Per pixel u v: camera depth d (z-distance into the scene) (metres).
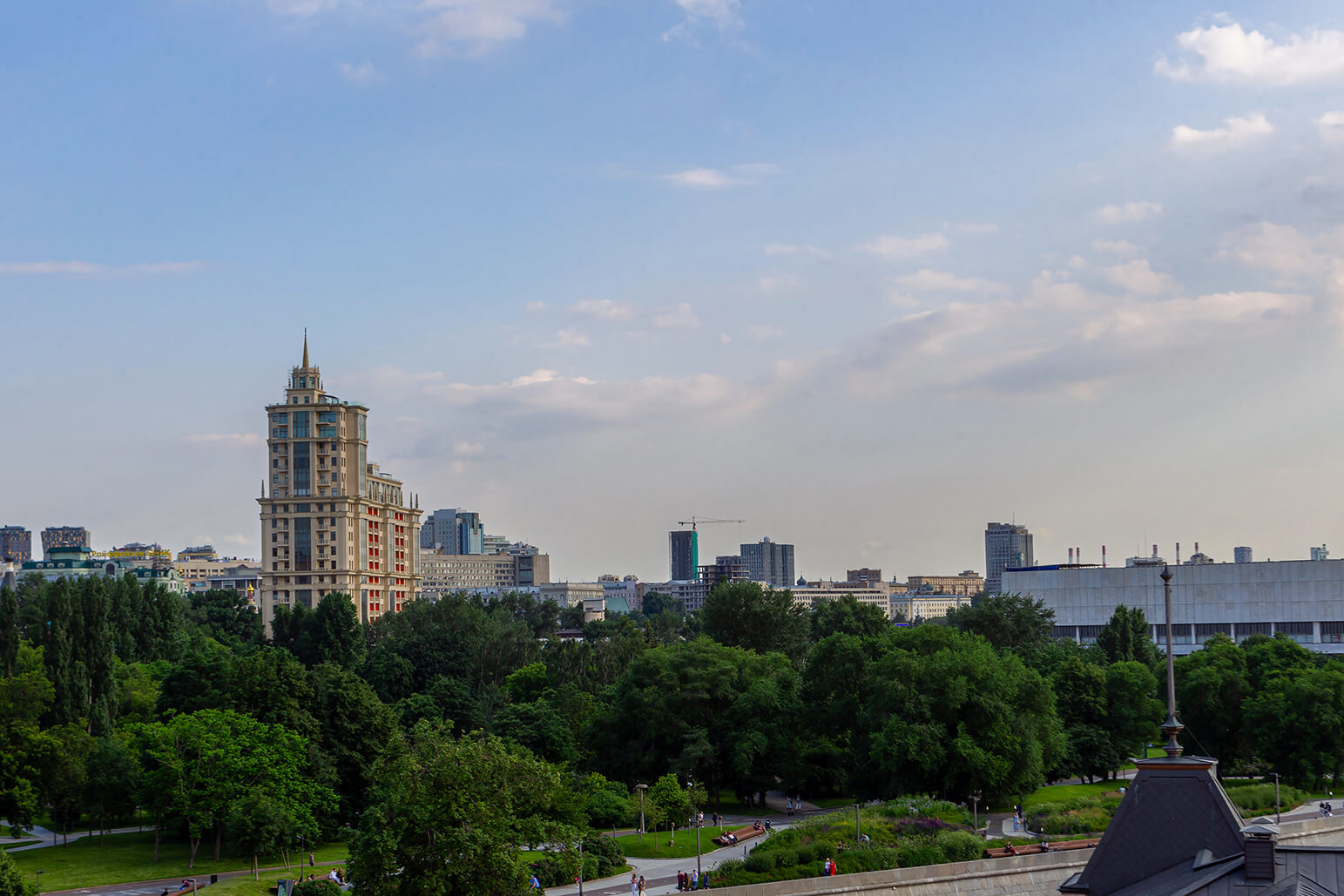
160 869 111.50
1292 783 136.12
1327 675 138.50
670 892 91.00
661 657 150.75
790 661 169.38
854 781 130.38
